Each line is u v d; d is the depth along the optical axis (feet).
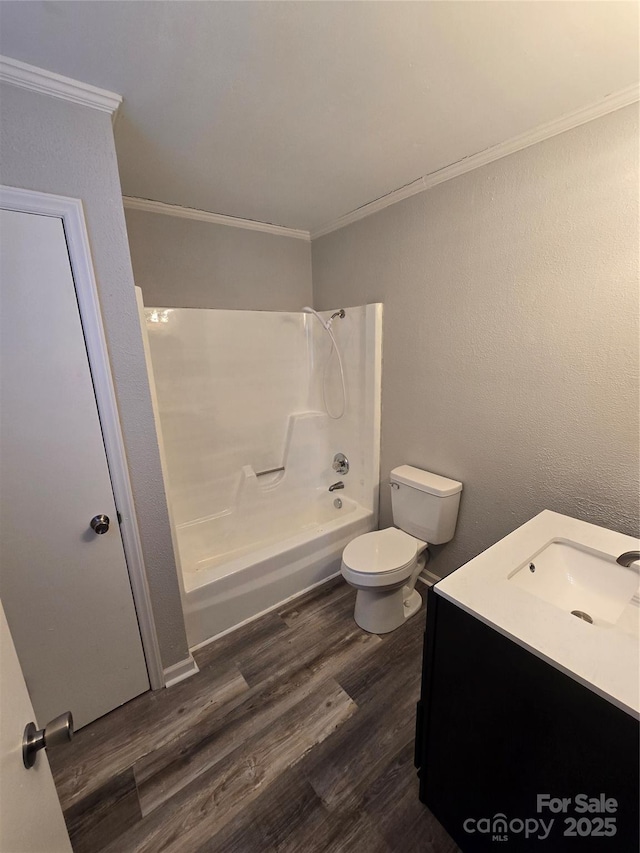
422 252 6.16
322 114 4.18
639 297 4.08
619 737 2.23
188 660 5.43
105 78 3.47
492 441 5.73
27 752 1.81
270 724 4.67
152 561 4.87
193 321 7.18
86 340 3.94
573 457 4.86
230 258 7.63
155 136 4.52
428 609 3.31
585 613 3.71
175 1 2.71
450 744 3.38
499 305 5.29
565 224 4.50
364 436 7.88
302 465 8.93
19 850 1.55
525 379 5.17
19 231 3.46
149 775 4.15
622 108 3.91
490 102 4.03
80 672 4.54
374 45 3.20
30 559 3.96
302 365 8.94
